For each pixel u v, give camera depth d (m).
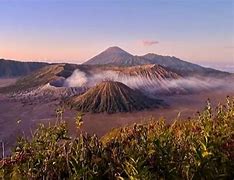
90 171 8.58
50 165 9.16
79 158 9.28
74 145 10.05
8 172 9.27
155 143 8.70
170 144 9.34
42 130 10.37
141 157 8.48
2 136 110.19
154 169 8.25
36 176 8.80
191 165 8.09
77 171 8.47
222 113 13.17
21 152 9.94
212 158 8.13
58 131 10.16
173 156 8.80
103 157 9.40
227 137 10.06
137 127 12.58
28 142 10.27
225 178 8.35
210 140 8.73
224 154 8.72
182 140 10.05
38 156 9.41
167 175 8.13
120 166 8.98
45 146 10.00
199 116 12.84
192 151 8.77
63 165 9.27
